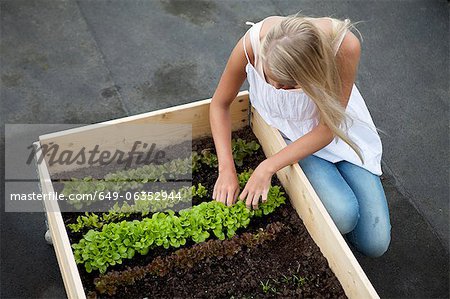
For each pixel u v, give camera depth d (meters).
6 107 3.54
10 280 2.74
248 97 2.72
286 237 2.45
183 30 4.05
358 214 2.47
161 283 2.30
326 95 2.07
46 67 3.78
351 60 2.21
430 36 4.03
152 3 4.25
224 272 2.34
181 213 2.42
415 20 4.14
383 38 4.01
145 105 3.59
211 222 2.42
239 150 2.76
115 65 3.81
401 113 3.54
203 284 2.31
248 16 4.16
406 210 3.06
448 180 3.20
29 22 4.08
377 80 3.73
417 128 3.46
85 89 3.66
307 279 2.30
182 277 2.32
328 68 2.04
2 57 3.83
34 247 2.87
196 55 3.89
